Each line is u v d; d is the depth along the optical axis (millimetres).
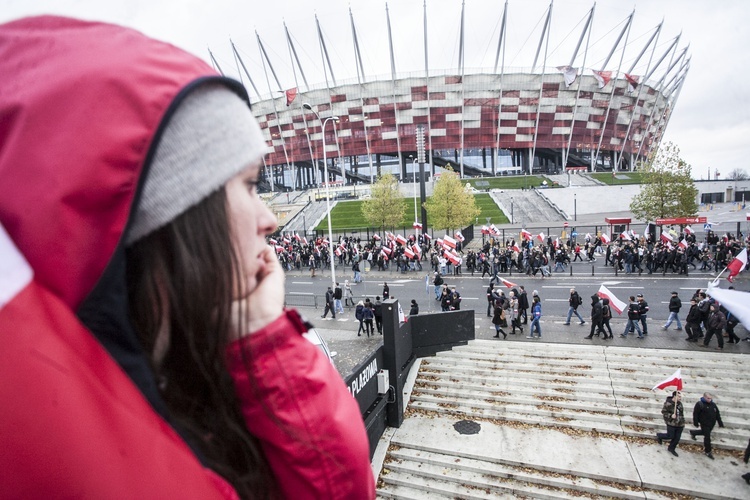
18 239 449
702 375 14000
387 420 12938
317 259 37281
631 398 13352
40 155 466
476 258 32625
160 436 490
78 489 358
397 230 59250
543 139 88062
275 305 744
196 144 602
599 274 28484
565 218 58938
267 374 688
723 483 10117
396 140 88312
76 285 472
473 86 83750
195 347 610
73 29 574
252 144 699
